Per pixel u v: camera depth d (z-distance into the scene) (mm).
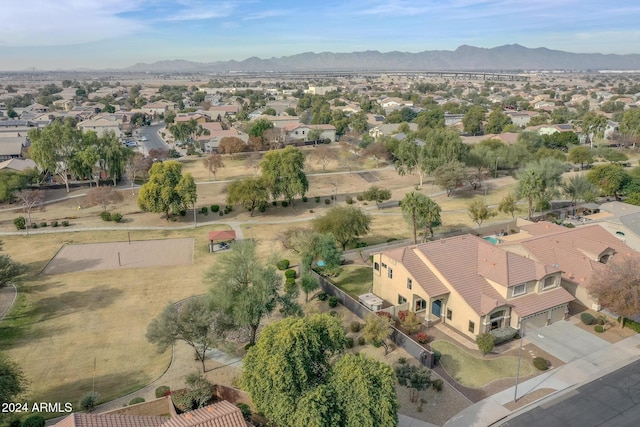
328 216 66750
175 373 40594
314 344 32406
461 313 45156
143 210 84312
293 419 28906
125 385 39094
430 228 69938
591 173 91125
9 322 49344
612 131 161000
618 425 32969
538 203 79000
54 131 98000
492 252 49281
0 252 68688
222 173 118125
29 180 101312
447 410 34906
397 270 49875
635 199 78750
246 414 33812
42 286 58312
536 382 38000
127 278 60938
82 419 29375
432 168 103062
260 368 30938
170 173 83875
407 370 37031
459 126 187250
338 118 189875
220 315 41031
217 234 71688
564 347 42844
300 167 93562
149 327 39344
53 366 41812
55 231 78312
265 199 88125
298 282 58312
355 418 28453
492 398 36156
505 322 45031
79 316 50906
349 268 62906
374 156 129875
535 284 46438
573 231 58344
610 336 44562
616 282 43562
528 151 115438
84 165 99500
